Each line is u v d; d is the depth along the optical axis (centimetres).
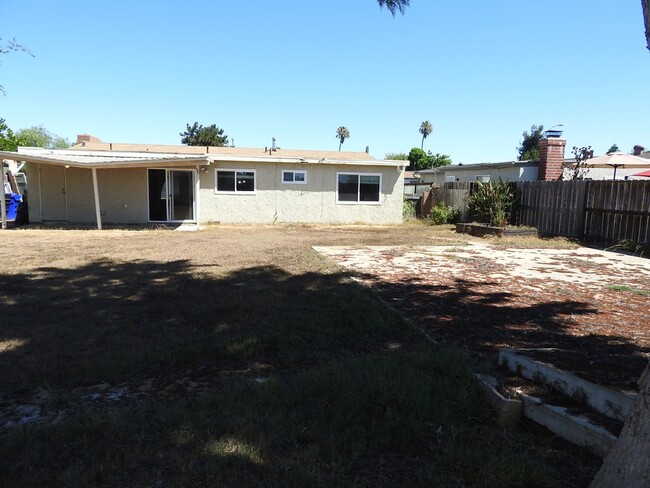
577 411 280
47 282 724
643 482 185
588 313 557
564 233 1369
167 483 237
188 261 920
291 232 1572
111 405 331
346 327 494
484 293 655
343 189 1975
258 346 441
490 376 345
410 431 283
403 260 944
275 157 1870
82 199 1811
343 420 296
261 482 238
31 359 410
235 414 304
